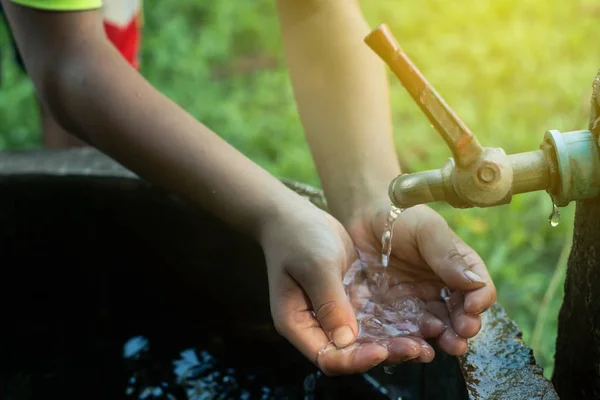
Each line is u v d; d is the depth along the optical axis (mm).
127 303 835
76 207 817
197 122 715
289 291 668
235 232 782
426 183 596
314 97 767
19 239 823
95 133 713
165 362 796
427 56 1653
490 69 1580
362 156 743
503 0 1801
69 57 715
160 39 1653
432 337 668
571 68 1597
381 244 713
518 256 1153
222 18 1761
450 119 558
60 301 838
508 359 661
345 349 638
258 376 775
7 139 1393
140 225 812
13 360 805
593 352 651
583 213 646
